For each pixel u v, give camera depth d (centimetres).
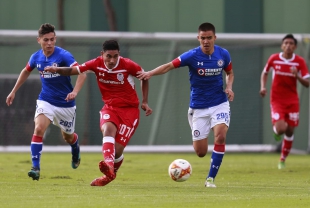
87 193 2962
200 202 2658
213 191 3128
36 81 7650
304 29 7981
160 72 3347
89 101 7500
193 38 7231
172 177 3391
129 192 3025
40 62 3647
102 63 3272
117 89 3294
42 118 3609
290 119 5028
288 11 8006
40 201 2658
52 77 3647
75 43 7669
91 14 8094
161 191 3095
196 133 3500
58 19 8031
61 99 3691
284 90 5028
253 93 7738
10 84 7725
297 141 7875
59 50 3653
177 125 7756
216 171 3388
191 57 3397
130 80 3306
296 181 3859
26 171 4434
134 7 8112
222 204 2600
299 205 2591
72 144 4053
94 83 7506
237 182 3772
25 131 7631
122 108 3300
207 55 3400
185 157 6650
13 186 3294
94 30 8088
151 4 8106
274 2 8019
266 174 4453
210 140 7625
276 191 3172
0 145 7606
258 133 7750
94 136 7519
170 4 8081
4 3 8081
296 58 5025
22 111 7644
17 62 7756
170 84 7788
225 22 8044
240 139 7769
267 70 5088
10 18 8088
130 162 5791
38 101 3697
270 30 8031
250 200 2745
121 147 3278
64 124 3797
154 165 5375
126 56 7750
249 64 7725
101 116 3284
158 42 7644
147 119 7756
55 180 3719
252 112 7744
